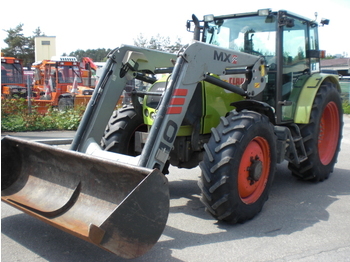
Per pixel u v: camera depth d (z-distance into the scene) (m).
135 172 2.81
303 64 5.36
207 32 5.25
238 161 3.57
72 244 3.28
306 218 4.00
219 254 3.15
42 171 3.60
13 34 44.09
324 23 5.83
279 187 5.15
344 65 30.72
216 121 4.34
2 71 14.34
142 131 4.66
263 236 3.52
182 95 3.53
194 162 4.38
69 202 3.23
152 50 4.36
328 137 5.75
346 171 6.12
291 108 5.00
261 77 4.48
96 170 3.16
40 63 17.47
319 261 3.07
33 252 3.12
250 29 4.88
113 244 2.54
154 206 2.71
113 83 4.02
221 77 4.43
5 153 3.66
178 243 3.35
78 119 10.59
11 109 10.27
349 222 3.90
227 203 3.55
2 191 3.59
